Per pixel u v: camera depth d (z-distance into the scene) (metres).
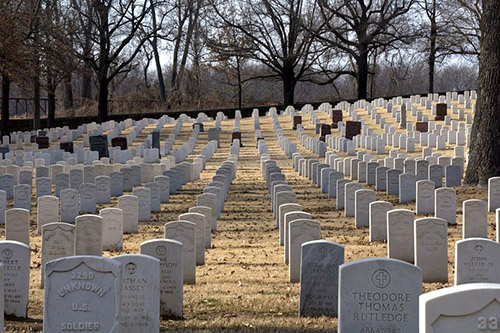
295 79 82.56
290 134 59.31
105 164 36.12
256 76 86.44
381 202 19.09
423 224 14.42
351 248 18.08
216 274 15.44
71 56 55.41
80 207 25.47
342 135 53.44
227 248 18.94
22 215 17.30
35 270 15.88
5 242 11.69
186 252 14.41
